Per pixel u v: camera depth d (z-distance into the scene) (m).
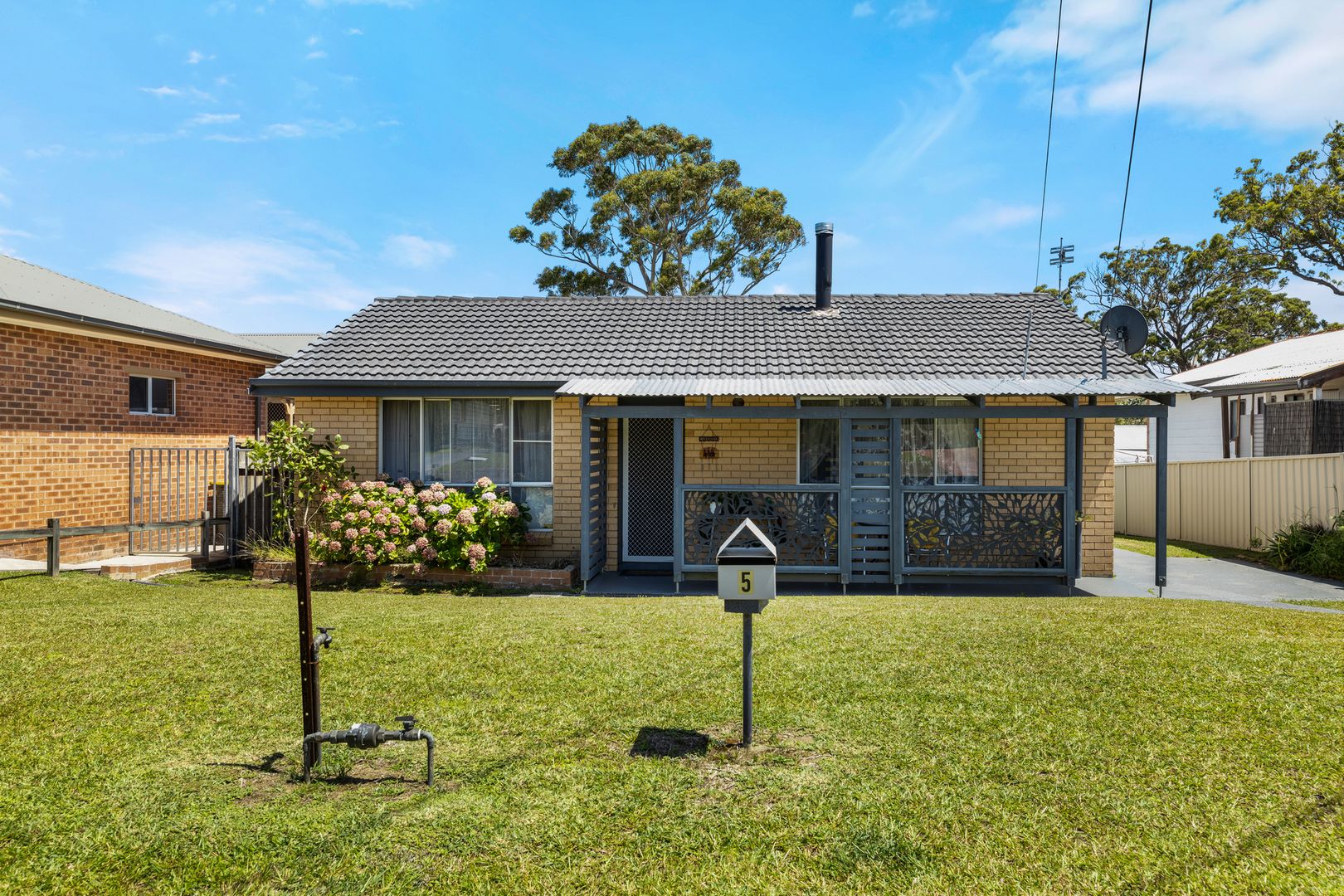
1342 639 6.61
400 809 3.67
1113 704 4.96
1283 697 5.07
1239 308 38.78
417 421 12.25
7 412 11.05
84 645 6.38
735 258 30.75
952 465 11.71
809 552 10.50
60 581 9.50
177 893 3.04
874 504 10.23
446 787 3.90
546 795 3.81
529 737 4.53
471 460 12.20
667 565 12.15
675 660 6.05
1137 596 9.83
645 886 3.11
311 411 12.22
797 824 3.54
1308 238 27.78
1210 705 4.93
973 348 12.53
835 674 5.64
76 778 3.95
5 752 4.26
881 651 6.26
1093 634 6.79
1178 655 6.04
